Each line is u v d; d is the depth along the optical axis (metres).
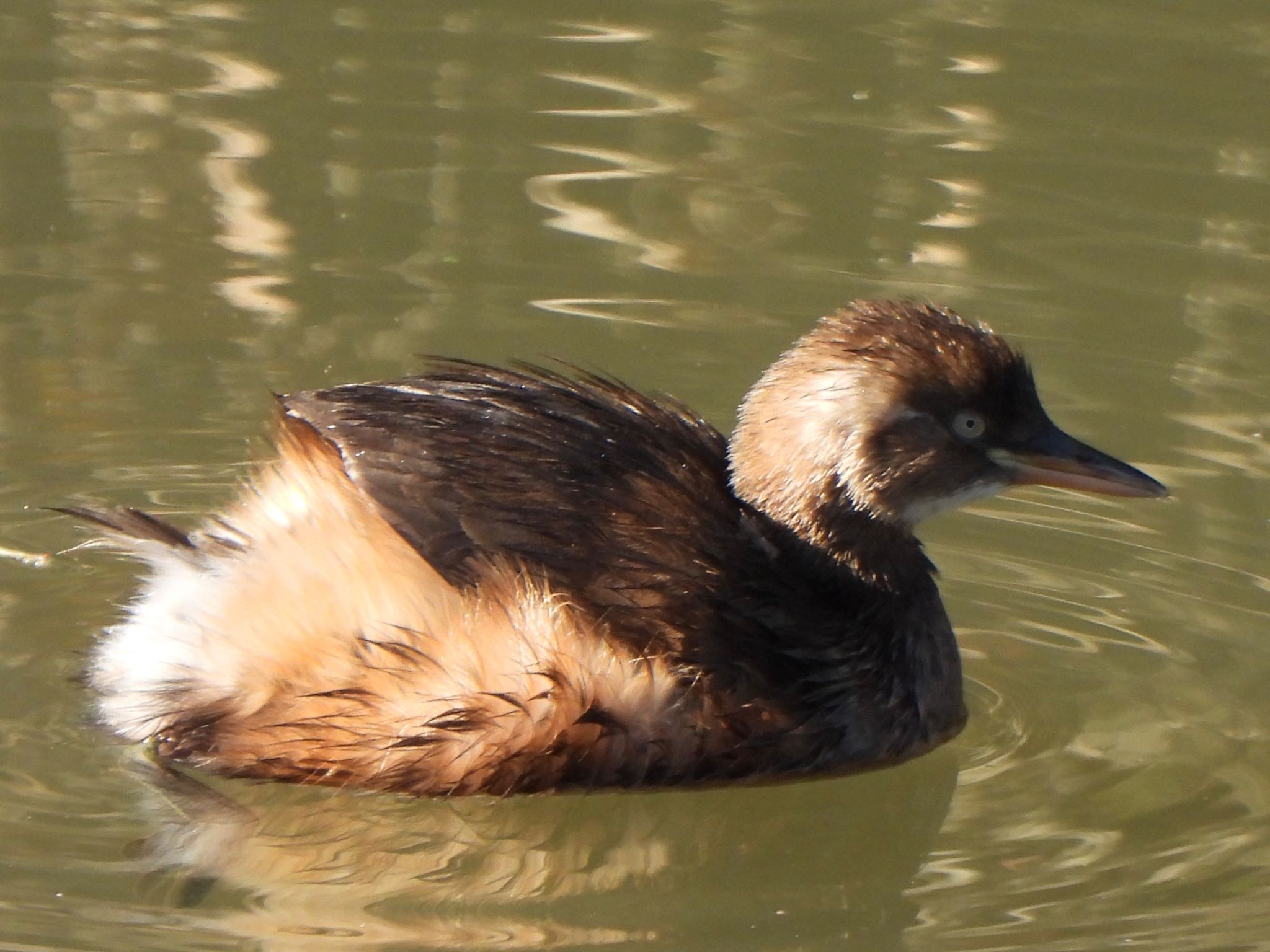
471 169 16.77
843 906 9.23
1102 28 19.53
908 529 10.80
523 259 15.49
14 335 14.20
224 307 14.70
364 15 19.73
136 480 12.55
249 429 13.14
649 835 10.04
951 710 10.80
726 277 15.24
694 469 10.52
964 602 11.95
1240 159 17.05
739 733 9.99
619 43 19.17
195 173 16.56
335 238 15.74
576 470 10.05
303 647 9.73
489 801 9.86
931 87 18.33
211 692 9.83
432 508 9.70
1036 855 9.61
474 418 10.13
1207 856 9.49
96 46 18.89
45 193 16.14
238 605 9.86
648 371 13.84
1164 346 14.47
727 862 9.73
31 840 9.27
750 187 16.59
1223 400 13.83
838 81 18.45
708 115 17.77
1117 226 16.03
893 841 9.89
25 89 17.86
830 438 10.52
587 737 9.75
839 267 15.35
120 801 9.67
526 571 9.67
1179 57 18.88
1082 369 14.14
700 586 9.93
